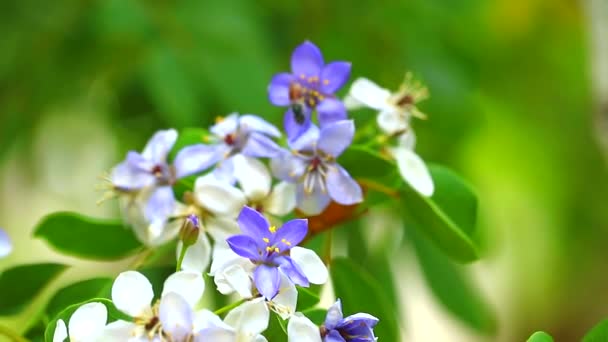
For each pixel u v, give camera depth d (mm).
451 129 713
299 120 511
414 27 723
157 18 667
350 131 502
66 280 724
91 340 462
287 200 506
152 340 460
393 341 531
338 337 466
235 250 473
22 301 540
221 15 670
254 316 465
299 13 713
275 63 694
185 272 469
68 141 739
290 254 476
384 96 534
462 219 522
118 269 657
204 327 460
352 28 714
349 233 617
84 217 528
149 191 513
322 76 516
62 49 690
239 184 521
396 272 649
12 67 690
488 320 619
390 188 523
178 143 534
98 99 715
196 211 505
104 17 661
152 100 669
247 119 509
